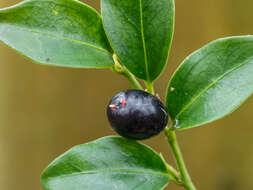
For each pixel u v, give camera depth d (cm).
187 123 15
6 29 14
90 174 15
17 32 14
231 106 14
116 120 14
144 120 14
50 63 14
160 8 15
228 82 15
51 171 15
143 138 14
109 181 15
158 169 15
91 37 15
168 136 15
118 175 15
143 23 15
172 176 15
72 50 15
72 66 15
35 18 15
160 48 15
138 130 14
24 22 14
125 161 15
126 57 15
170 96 15
